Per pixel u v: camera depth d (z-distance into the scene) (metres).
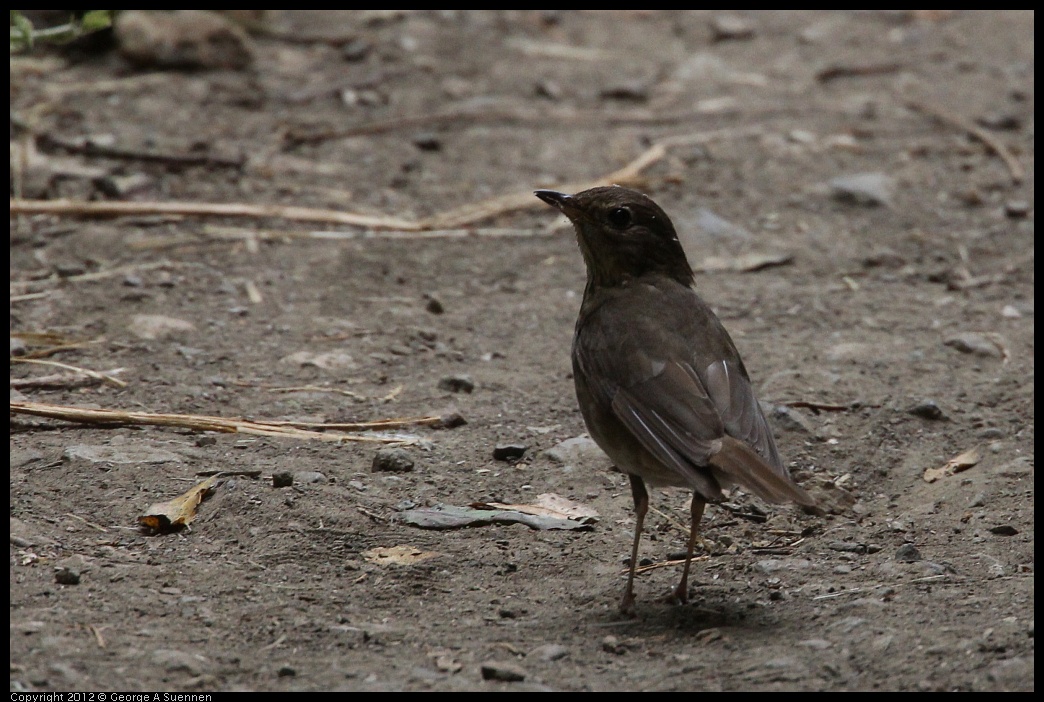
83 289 13.73
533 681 7.45
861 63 22.31
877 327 13.62
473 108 19.53
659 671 7.59
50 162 16.59
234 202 16.14
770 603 8.61
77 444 10.41
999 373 12.46
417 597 8.68
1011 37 23.64
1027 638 7.60
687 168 17.91
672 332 9.02
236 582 8.68
